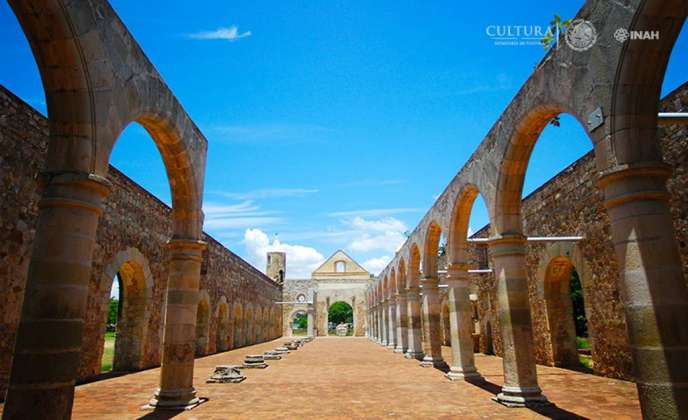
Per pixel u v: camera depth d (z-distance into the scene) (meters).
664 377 4.30
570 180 12.17
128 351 12.99
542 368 12.84
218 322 23.14
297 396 8.56
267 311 36.53
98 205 5.02
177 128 7.53
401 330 21.23
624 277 4.70
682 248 8.09
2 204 7.66
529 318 7.93
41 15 4.64
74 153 4.92
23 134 8.16
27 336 4.48
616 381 9.93
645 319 4.46
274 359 17.17
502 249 8.21
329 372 12.78
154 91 6.67
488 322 19.08
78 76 4.94
